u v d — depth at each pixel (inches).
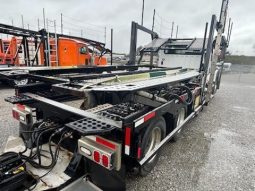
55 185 75.4
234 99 359.6
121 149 76.0
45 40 407.5
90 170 82.4
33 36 393.1
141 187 97.4
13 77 114.5
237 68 1445.6
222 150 143.2
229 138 167.2
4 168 74.2
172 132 129.1
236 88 534.0
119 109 87.6
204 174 111.5
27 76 118.9
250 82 728.3
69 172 82.0
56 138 101.7
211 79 237.5
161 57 253.1
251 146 153.0
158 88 122.1
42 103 103.4
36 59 415.2
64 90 90.2
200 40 238.1
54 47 445.1
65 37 470.3
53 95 115.0
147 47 253.3
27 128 105.8
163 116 121.6
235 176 111.4
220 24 213.3
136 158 83.9
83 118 80.3
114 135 75.9
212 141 158.4
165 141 114.2
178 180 104.6
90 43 495.8
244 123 213.0
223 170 116.8
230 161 127.9
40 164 85.3
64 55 449.7
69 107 88.8
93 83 97.8
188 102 155.5
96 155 75.5
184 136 166.1
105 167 73.6
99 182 82.4
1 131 152.6
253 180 108.6
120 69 176.7
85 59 474.6
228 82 703.1
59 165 88.4
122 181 78.7
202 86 215.2
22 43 407.5
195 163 122.8
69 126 68.2
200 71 218.5
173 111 127.1
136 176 106.0
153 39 262.1
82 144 78.9
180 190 96.8
